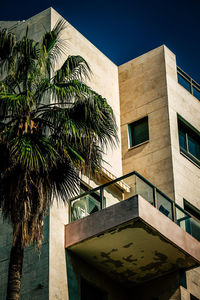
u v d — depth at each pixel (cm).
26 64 2138
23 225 1911
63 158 2027
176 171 2773
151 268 2483
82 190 2608
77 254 2384
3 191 1942
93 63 3030
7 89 2062
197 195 2839
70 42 2916
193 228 2534
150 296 2519
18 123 2003
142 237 2338
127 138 2983
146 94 3044
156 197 2403
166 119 2906
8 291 1875
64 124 2017
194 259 2456
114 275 2505
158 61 3097
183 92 3103
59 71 2175
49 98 2519
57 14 2911
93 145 2077
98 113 2045
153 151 2859
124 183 2406
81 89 2095
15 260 1903
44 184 1964
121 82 3161
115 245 2361
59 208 2402
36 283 2228
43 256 2275
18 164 1928
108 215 2330
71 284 2303
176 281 2484
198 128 3084
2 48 2156
